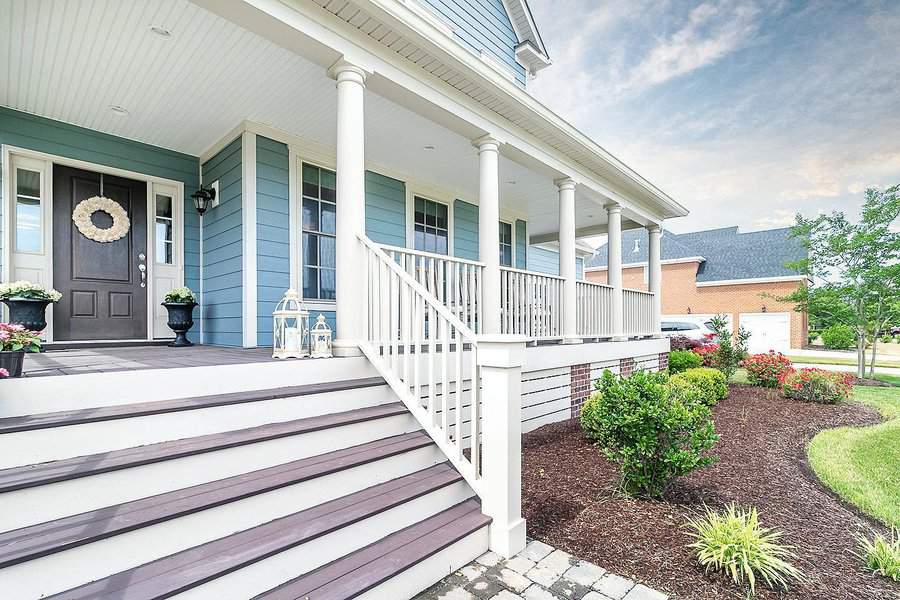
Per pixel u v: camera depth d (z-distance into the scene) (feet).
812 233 38.50
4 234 13.82
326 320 17.81
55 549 4.72
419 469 9.00
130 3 9.62
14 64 11.73
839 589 7.17
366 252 10.75
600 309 21.77
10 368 6.55
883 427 18.67
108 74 12.30
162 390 7.63
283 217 16.34
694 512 9.74
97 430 6.32
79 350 14.37
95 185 15.75
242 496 6.22
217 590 5.28
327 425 8.21
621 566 7.50
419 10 18.24
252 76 12.52
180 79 12.64
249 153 15.31
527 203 27.40
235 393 8.33
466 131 14.87
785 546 8.05
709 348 33.81
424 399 11.76
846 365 44.16
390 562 6.45
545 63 25.05
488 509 8.04
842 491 11.78
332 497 7.39
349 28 10.64
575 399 18.93
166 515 5.52
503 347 7.75
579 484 11.10
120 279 16.10
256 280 15.46
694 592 6.84
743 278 67.97
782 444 15.97
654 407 9.94
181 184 17.52
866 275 34.50
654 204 26.27
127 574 5.14
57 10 9.77
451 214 24.64
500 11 23.03
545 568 7.40
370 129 16.47
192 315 17.46
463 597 6.58
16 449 5.70
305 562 6.12
